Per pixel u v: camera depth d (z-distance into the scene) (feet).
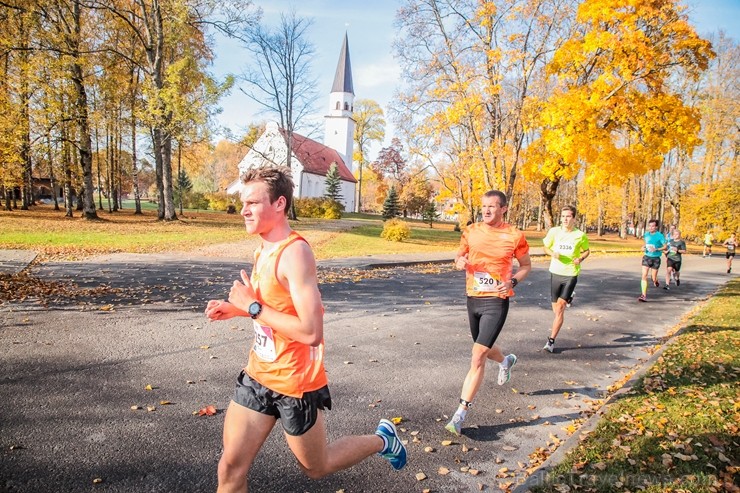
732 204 127.24
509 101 74.64
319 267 46.03
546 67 74.49
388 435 8.45
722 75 127.65
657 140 71.61
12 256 40.91
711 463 10.65
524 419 13.85
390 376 16.87
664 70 72.54
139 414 12.53
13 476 9.34
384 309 28.48
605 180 74.33
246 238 68.74
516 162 77.92
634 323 28.68
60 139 79.56
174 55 96.07
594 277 51.26
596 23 70.33
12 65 74.95
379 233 98.12
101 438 11.12
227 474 7.02
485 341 12.96
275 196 6.93
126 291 28.76
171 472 9.89
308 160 213.46
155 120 80.94
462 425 13.16
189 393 14.12
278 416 7.06
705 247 102.58
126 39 94.58
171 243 58.80
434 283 40.34
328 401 7.28
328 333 22.41
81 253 46.11
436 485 10.09
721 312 31.19
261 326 6.89
